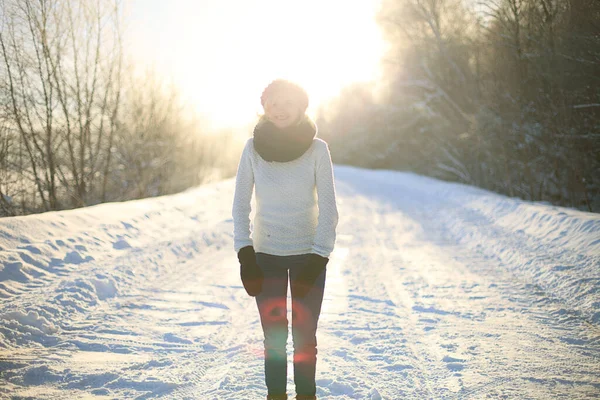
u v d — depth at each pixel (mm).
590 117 11977
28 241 5211
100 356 3316
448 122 23672
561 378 3000
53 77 10148
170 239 7215
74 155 11008
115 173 13078
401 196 16875
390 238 8844
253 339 3779
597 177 12852
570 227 6750
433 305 4738
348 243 8312
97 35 10977
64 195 11070
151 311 4398
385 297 5074
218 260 6789
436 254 7391
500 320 4234
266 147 2297
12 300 3986
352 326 4105
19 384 2824
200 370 3150
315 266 2264
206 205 11070
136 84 13234
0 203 9523
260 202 2406
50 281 4574
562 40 11836
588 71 11391
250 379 3010
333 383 2957
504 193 18359
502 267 6363
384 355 3449
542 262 5832
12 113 9578
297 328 2346
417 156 32031
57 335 3650
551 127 13078
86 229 6309
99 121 11656
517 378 3014
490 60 16844
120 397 2725
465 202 12641
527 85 14180
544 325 4066
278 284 2389
